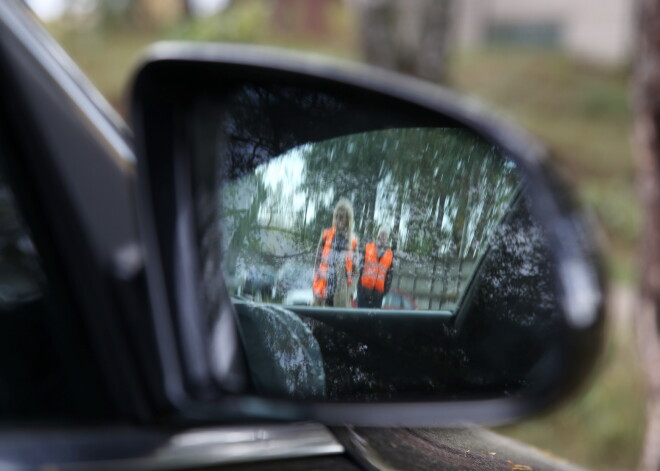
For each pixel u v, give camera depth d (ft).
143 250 4.42
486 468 4.44
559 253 3.18
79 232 4.57
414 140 3.90
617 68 65.26
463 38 77.56
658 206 11.44
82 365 4.25
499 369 3.37
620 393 19.36
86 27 45.01
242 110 4.35
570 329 3.06
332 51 48.55
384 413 3.50
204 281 4.30
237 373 4.04
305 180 4.13
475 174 3.74
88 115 5.02
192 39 32.58
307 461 4.22
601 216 35.76
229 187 4.38
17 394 3.97
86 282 4.48
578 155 46.39
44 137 4.64
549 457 5.32
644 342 11.85
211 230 4.36
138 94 4.56
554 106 55.72
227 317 4.18
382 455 4.39
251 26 33.09
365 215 3.98
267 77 4.17
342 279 3.93
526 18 76.48
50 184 4.59
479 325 3.54
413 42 21.59
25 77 4.69
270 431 4.26
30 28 4.96
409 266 3.77
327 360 3.87
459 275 3.66
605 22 70.74
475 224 3.68
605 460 18.47
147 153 4.53
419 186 3.88
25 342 4.08
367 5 21.74
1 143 4.42
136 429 4.14
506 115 48.80
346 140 4.02
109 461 3.91
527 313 3.30
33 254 4.33
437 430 4.40
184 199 4.46
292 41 49.49
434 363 3.60
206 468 4.01
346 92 4.02
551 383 3.12
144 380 4.26
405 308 3.77
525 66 63.87
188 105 4.49
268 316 4.07
